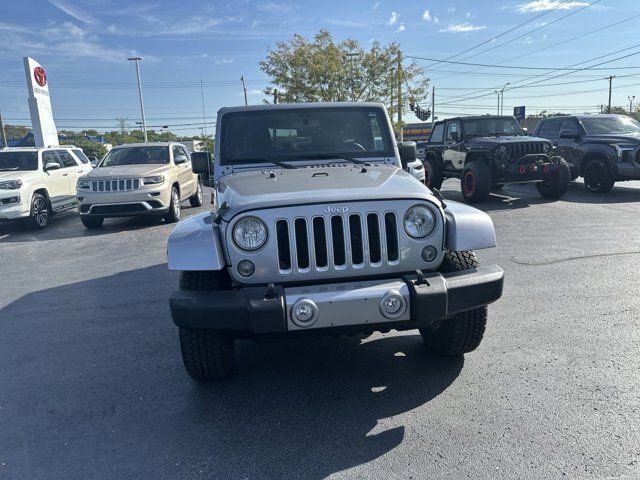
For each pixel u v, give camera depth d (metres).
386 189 3.32
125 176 10.67
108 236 10.27
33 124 21.22
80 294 6.27
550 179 11.64
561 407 3.21
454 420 3.13
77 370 4.10
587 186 12.77
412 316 3.06
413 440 2.96
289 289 3.05
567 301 5.11
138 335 4.81
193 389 3.71
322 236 3.16
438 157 14.10
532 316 4.75
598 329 4.39
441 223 3.29
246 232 3.12
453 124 13.40
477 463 2.71
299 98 31.73
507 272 6.20
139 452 2.97
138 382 3.85
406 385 3.60
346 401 3.44
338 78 31.34
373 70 31.83
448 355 3.99
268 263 3.13
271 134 4.71
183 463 2.85
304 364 4.03
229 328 3.04
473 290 3.23
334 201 3.15
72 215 13.95
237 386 3.72
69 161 13.56
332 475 2.69
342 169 4.13
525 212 10.35
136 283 6.63
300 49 31.28
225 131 4.74
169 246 3.24
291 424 3.19
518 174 11.19
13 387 3.85
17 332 5.05
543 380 3.55
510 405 3.26
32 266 8.00
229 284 3.43
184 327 3.15
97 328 5.05
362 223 3.16
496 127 13.00
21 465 2.89
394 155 4.70
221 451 2.94
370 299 2.99
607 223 8.85
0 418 3.41
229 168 4.57
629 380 3.50
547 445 2.84
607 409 3.16
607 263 6.38
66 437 3.15
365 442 2.96
